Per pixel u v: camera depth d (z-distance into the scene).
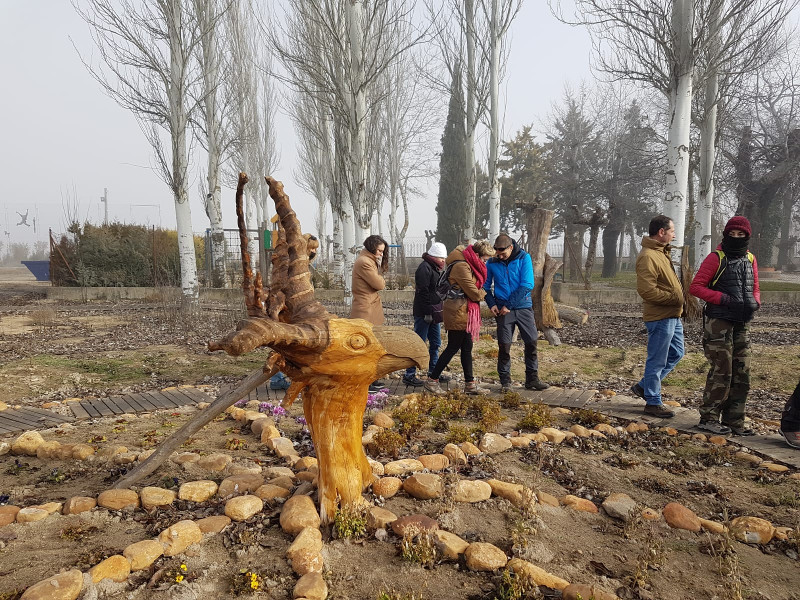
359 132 12.67
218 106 19.61
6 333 10.97
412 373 6.31
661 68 10.79
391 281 20.91
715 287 4.59
